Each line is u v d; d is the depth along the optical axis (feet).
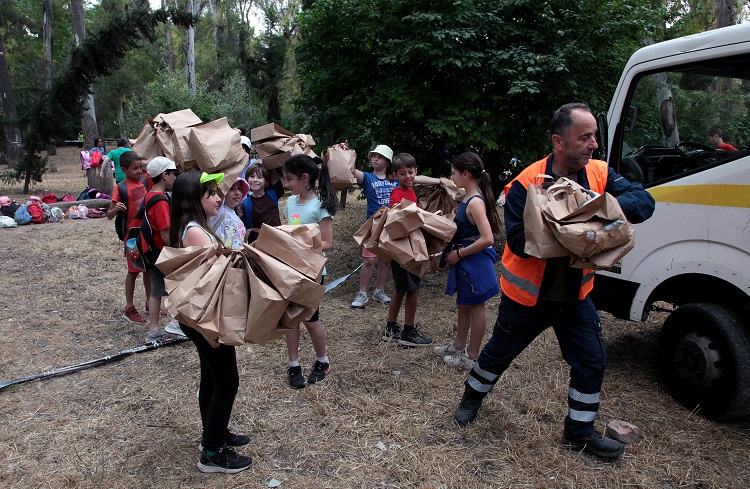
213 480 9.55
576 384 9.93
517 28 21.02
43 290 20.95
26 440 10.79
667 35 25.73
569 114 8.68
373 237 13.29
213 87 93.66
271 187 16.07
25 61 104.42
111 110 131.03
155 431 11.14
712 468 9.70
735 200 10.78
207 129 14.39
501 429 11.00
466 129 20.20
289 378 12.99
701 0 44.42
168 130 16.21
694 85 12.20
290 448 10.50
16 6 107.86
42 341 15.94
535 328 9.96
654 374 13.50
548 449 10.24
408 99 20.16
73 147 127.54
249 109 67.31
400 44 20.27
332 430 11.09
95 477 9.60
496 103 21.42
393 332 15.70
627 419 11.33
